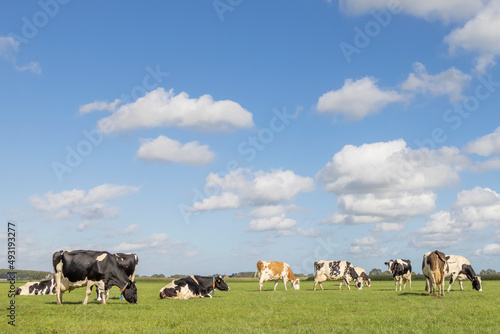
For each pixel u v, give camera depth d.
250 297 26.38
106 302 22.55
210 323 13.74
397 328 12.42
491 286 47.03
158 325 13.66
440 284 24.56
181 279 26.22
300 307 19.02
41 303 22.03
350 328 12.40
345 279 38.47
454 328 12.24
